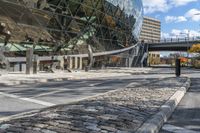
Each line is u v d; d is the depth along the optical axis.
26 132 7.21
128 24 97.19
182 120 10.27
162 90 17.86
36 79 28.58
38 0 50.16
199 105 13.77
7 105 13.08
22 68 46.41
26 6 47.84
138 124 8.44
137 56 118.75
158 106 11.56
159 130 8.76
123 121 8.68
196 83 28.25
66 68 51.34
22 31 46.66
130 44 103.56
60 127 7.76
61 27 56.59
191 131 8.65
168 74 50.06
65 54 57.84
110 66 85.31
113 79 34.31
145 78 36.59
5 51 43.16
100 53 75.25
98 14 71.56
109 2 77.19
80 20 63.34
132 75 46.38
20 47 46.38
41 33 50.88
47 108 11.24
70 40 59.50
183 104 14.09
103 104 11.70
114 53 87.00
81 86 23.95
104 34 77.44
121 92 16.72
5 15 44.12
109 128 7.80
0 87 22.11
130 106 11.38
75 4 60.16
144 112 10.27
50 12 53.31
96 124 8.20
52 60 51.50
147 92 16.64
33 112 10.39
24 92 18.58
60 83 27.02
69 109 10.48
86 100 13.22
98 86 24.11
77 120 8.63
